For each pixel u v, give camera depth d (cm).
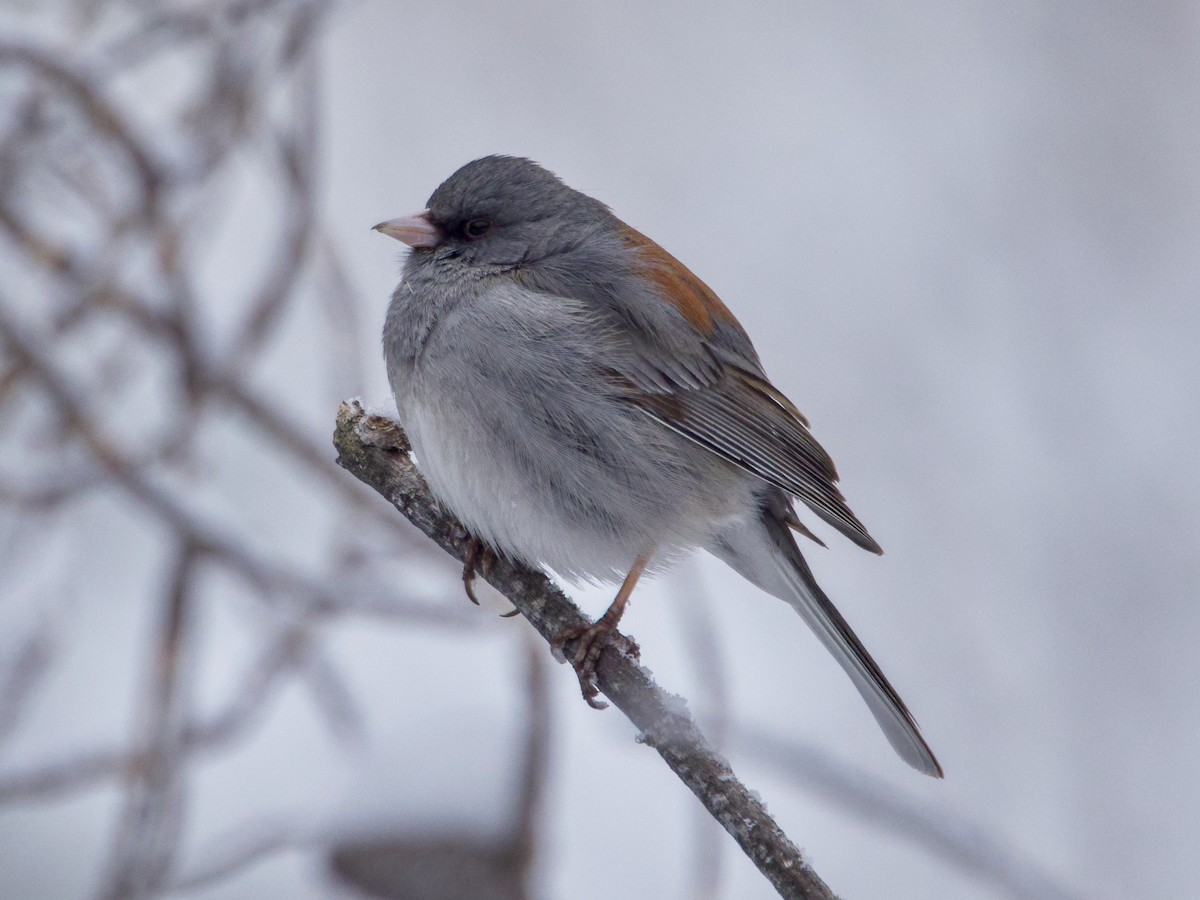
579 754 1021
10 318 816
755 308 1292
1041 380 1253
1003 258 1324
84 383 884
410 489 644
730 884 925
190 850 855
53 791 777
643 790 1002
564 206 765
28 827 948
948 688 1096
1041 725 1072
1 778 775
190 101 918
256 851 735
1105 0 1409
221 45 864
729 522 747
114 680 980
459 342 693
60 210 894
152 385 965
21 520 939
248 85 861
